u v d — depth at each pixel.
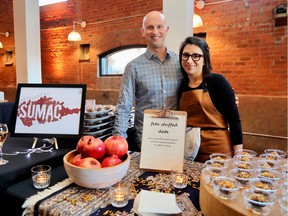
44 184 1.00
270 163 1.05
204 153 1.46
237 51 3.83
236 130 1.46
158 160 1.19
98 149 0.96
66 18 5.51
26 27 3.99
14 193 0.96
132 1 4.64
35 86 1.49
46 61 5.96
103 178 0.92
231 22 3.83
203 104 1.46
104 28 5.06
